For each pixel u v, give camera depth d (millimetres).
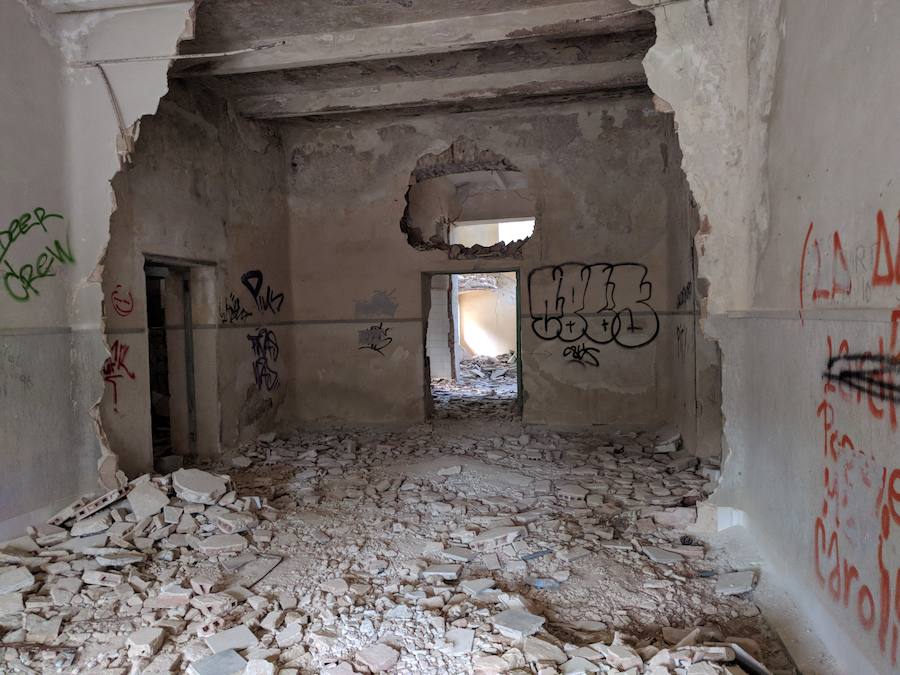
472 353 17766
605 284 7793
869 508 2355
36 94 4418
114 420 5230
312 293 8625
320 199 8531
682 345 6695
